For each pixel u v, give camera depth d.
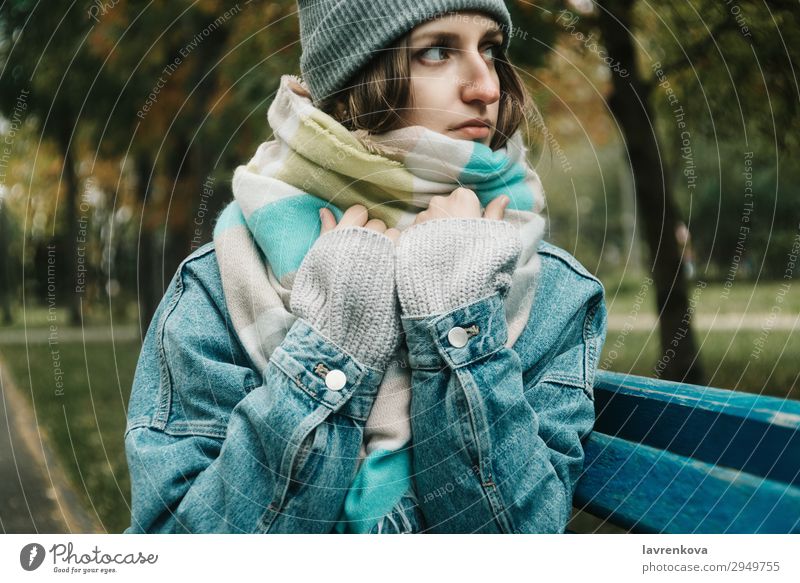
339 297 0.86
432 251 0.88
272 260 0.95
